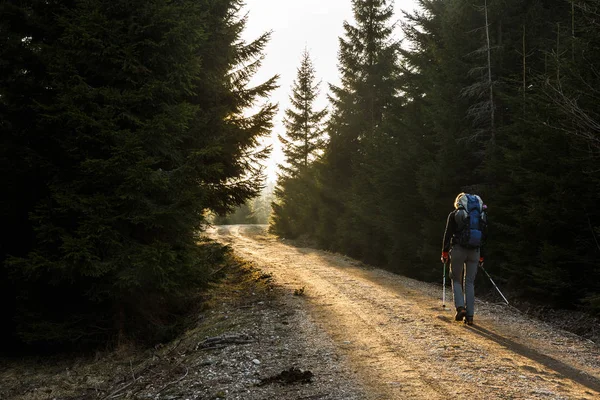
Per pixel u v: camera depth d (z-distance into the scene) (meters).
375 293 9.20
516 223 9.18
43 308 7.86
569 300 7.96
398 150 14.78
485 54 12.08
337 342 5.77
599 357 5.00
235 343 6.00
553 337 5.87
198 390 4.41
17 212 7.66
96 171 6.78
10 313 8.27
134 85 7.53
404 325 6.53
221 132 10.40
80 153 7.08
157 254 6.75
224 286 11.04
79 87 6.74
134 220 6.96
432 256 12.02
